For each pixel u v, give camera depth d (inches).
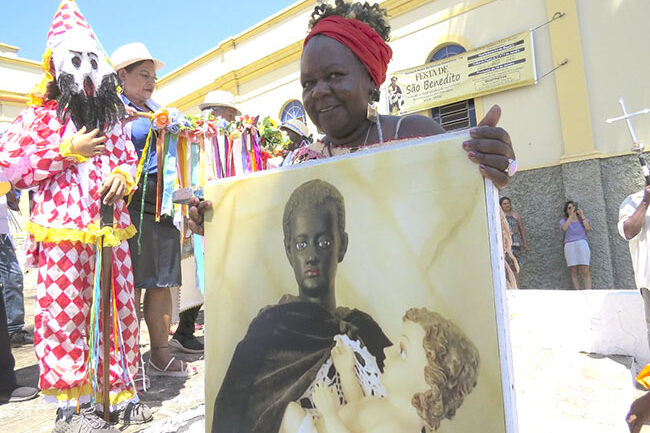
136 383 102.5
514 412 36.1
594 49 304.8
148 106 126.6
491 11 345.4
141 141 119.3
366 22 56.0
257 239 50.1
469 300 37.5
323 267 45.3
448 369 38.3
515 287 230.2
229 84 519.2
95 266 78.2
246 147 151.7
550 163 318.7
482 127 37.4
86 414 75.2
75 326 78.1
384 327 41.5
